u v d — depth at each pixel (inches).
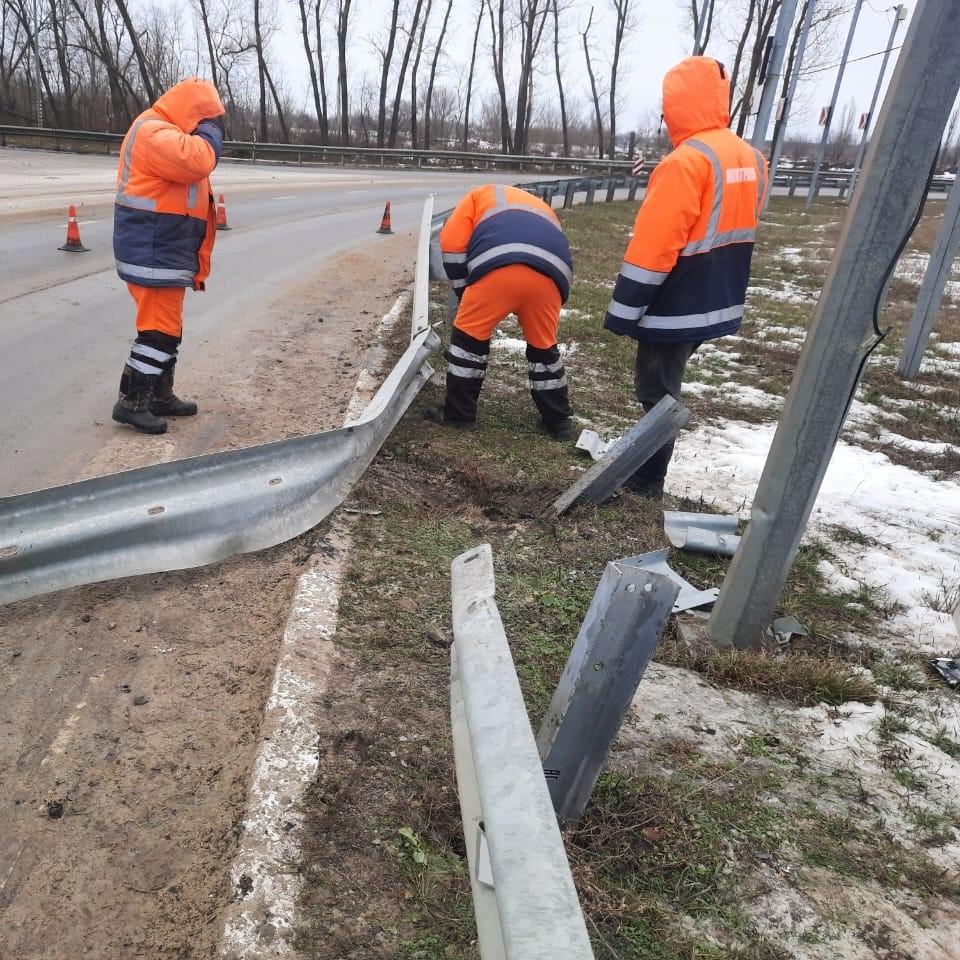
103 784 106.4
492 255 215.3
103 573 138.9
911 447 276.2
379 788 106.3
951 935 95.7
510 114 2979.8
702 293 180.7
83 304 346.6
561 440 238.7
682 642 149.9
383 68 2057.1
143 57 1777.8
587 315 414.9
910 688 144.9
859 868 103.7
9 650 129.0
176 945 87.0
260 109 2023.9
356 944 86.1
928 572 188.5
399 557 164.9
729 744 123.7
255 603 146.3
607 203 1168.2
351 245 585.6
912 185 125.2
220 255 497.0
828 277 132.5
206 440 213.9
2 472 185.5
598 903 93.1
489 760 61.7
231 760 111.3
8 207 587.2
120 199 196.9
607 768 114.0
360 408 238.2
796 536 142.3
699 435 268.5
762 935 92.8
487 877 62.7
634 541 183.8
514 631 145.6
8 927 88.0
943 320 516.1
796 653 150.9
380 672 129.3
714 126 177.6
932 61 119.2
